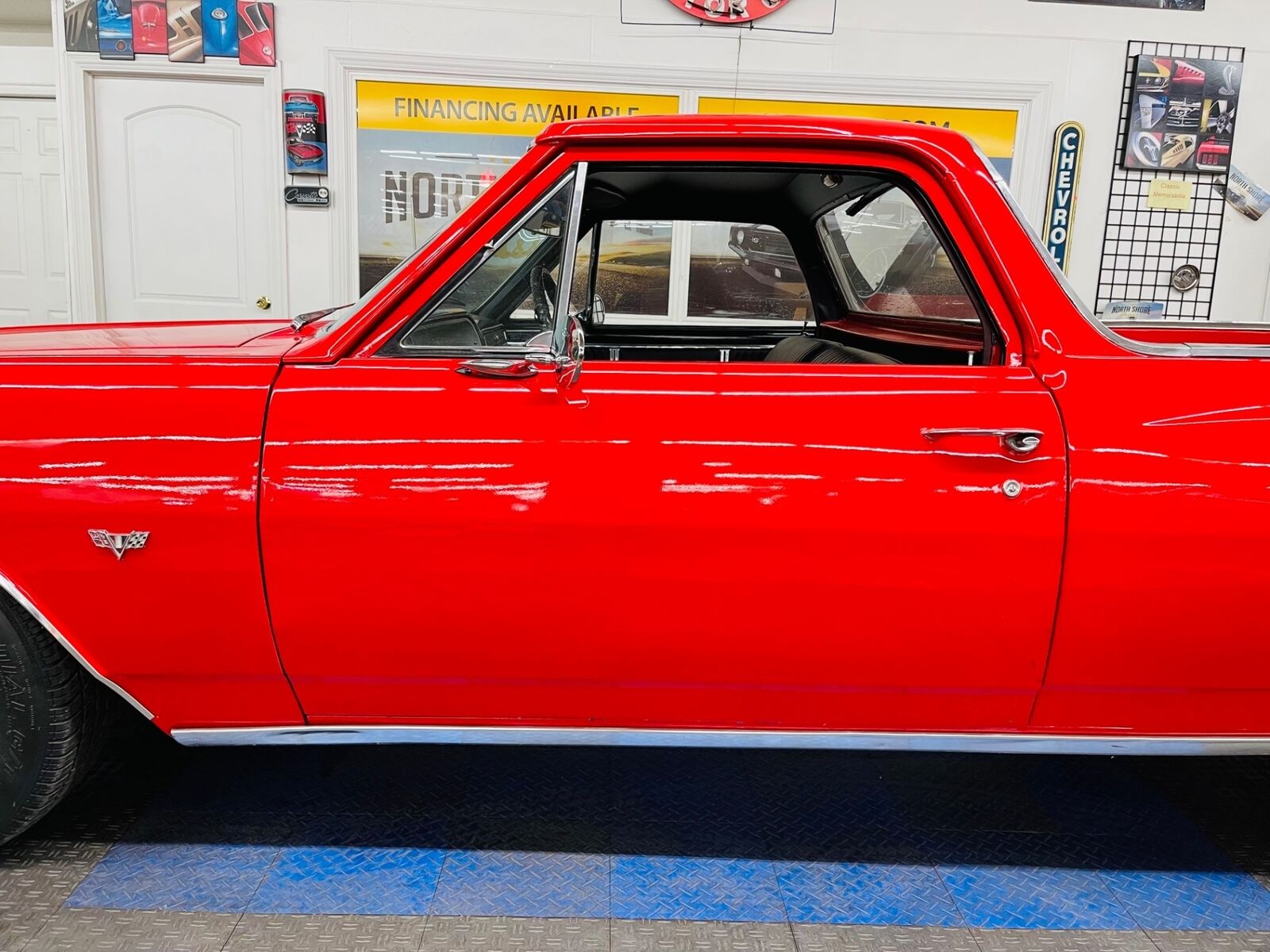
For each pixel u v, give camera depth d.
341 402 1.48
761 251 2.27
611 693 1.58
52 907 1.59
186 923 1.57
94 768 2.05
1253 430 1.50
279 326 2.16
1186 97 4.39
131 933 1.54
